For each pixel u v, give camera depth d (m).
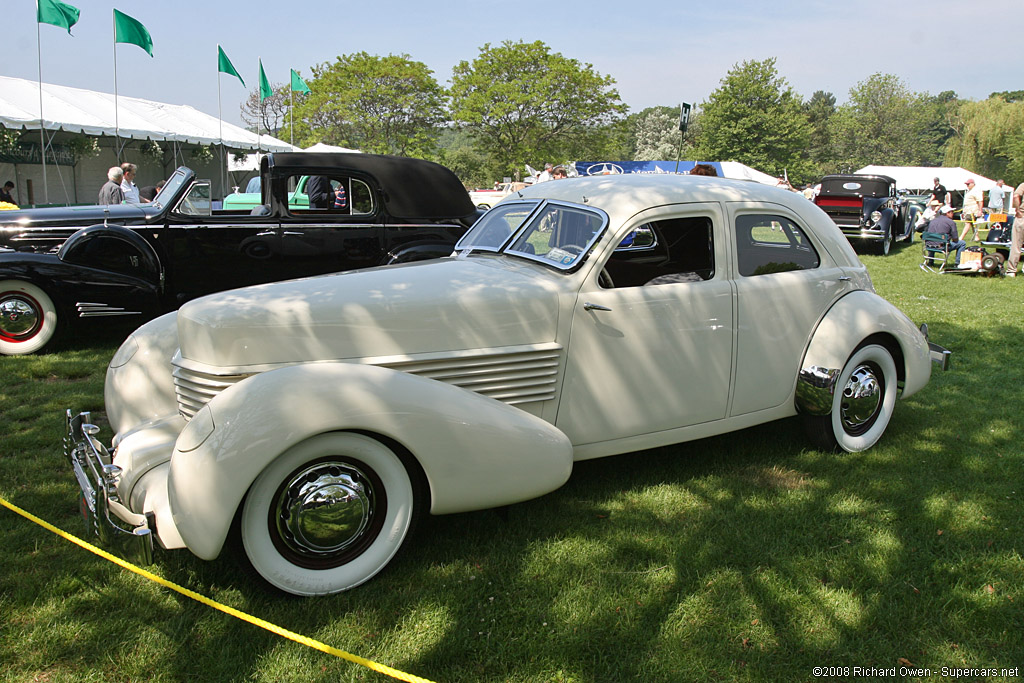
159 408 3.45
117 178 9.66
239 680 2.21
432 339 3.00
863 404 4.07
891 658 2.36
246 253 6.89
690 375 3.54
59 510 3.33
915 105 94.44
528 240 3.67
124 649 2.34
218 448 2.38
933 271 12.48
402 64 43.53
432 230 7.41
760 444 4.25
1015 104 54.28
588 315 3.26
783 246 3.89
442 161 47.66
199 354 2.90
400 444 2.68
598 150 47.28
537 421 2.97
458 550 2.98
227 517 2.37
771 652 2.38
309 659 2.30
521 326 3.14
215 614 2.52
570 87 45.25
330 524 2.60
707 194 3.65
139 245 6.32
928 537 3.15
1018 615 2.58
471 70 46.38
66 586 2.67
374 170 7.14
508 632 2.45
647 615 2.56
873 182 16.17
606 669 2.28
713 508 3.41
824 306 3.99
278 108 50.53
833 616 2.58
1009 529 3.22
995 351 6.54
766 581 2.78
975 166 55.59
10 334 6.02
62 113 15.82
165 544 2.57
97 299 6.21
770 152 61.50
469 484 2.76
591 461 3.99
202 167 24.48
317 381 2.52
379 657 2.33
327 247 7.09
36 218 6.58
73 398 4.93
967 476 3.81
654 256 3.70
